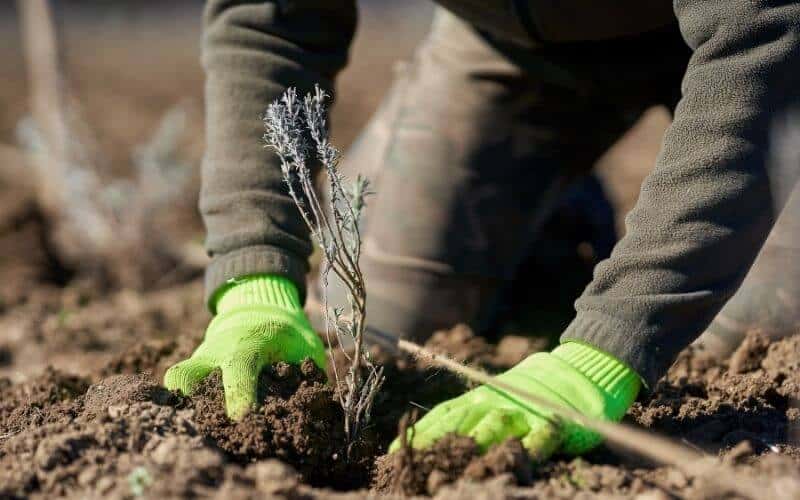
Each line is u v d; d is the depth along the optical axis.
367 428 2.06
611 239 2.86
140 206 3.54
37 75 3.87
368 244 2.58
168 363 2.26
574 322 1.99
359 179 2.01
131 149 4.92
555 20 2.20
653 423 2.03
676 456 1.87
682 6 1.96
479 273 2.58
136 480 1.88
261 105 2.13
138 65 7.67
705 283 1.95
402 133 2.60
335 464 2.01
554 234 2.92
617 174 4.05
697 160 1.93
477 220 2.56
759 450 1.99
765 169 1.93
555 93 2.49
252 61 2.14
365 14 10.31
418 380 2.23
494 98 2.52
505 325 2.67
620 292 1.96
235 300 2.10
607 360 1.97
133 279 3.42
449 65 2.56
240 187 2.11
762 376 2.16
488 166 2.55
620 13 2.17
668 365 1.98
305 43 2.16
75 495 1.89
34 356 2.69
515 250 2.61
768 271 2.32
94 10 10.63
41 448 1.92
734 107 1.93
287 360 2.06
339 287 2.56
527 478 1.92
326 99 2.16
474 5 2.21
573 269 2.85
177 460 1.91
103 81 6.87
